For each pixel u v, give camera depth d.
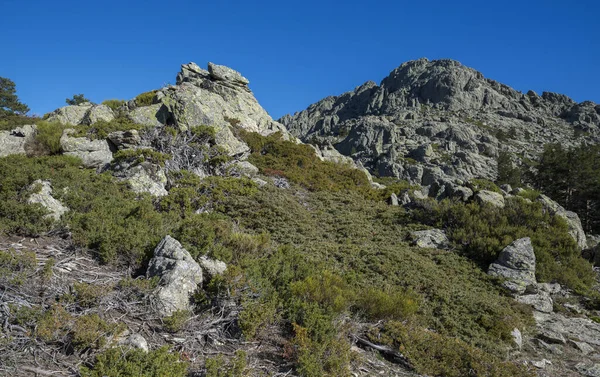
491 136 99.06
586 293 14.36
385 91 161.00
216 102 24.83
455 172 72.00
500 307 11.20
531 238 16.48
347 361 6.69
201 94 24.17
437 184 24.33
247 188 17.38
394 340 8.03
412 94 148.00
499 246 15.20
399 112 133.00
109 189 12.45
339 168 25.56
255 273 8.25
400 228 17.53
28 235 8.43
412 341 7.96
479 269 14.14
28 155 17.27
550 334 10.73
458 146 95.31
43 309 5.86
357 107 166.12
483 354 8.09
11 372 4.77
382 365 7.41
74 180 12.05
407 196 22.67
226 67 32.34
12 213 8.59
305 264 9.84
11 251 7.23
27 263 6.61
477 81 143.38
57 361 5.18
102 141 18.14
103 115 21.36
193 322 6.73
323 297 8.19
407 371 7.43
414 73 163.00
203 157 18.83
